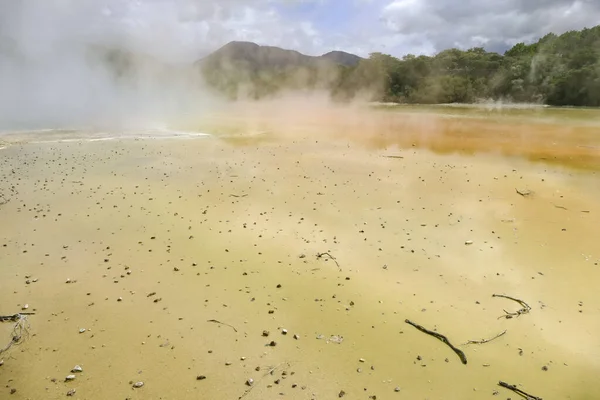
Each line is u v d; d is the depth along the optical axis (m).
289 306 5.45
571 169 12.70
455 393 4.01
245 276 6.22
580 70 32.62
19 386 4.09
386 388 4.07
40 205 9.23
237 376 4.22
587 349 4.63
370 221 8.40
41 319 5.15
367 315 5.25
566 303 5.52
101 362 4.43
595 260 6.70
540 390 4.04
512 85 37.59
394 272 6.34
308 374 4.25
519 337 4.84
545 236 7.68
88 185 10.79
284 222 8.35
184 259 6.77
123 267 6.49
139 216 8.66
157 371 4.29
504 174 12.03
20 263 6.59
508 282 6.05
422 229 8.00
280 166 12.98
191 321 5.13
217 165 13.12
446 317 5.20
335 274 6.27
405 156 14.58
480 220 8.48
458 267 6.50
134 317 5.21
